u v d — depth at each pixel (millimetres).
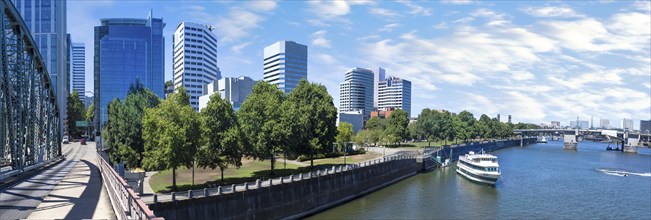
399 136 139375
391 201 67312
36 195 32344
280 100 81938
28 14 163625
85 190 35156
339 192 65250
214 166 52625
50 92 73312
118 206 23469
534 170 115938
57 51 165375
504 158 158125
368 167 76688
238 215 44688
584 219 58375
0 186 37938
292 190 53750
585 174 108438
